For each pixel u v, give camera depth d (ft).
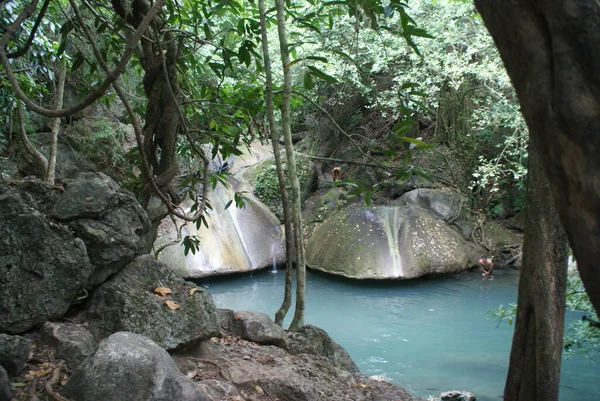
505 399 11.48
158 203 15.02
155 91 14.56
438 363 24.59
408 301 35.58
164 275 11.41
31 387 7.95
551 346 10.61
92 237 10.37
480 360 24.95
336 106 53.78
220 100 18.34
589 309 16.71
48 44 17.70
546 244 10.58
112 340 7.98
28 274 9.64
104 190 10.66
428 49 41.81
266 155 53.72
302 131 59.11
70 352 8.87
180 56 16.52
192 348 11.40
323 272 42.63
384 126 53.47
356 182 15.76
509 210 48.26
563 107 2.30
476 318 31.86
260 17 15.81
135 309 10.36
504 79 40.52
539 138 2.49
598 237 2.27
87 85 17.92
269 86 15.92
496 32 2.63
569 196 2.38
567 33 2.28
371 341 28.02
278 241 46.21
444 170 48.80
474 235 46.06
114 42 16.22
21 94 7.53
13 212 9.58
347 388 12.98
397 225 42.91
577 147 2.29
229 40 31.04
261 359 12.40
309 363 13.89
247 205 47.09
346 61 42.42
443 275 41.37
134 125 10.15
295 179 16.34
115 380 7.47
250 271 43.01
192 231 42.24
